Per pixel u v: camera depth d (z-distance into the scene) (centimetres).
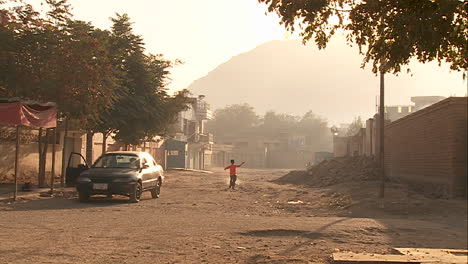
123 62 2658
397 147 3062
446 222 1488
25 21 1961
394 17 690
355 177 3266
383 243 1045
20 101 1756
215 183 3388
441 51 735
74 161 3077
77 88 1978
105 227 1132
